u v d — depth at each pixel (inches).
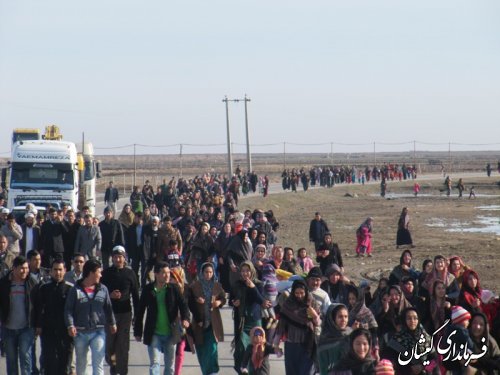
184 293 1072.8
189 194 3806.6
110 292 1068.5
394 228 4104.3
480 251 3088.1
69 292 1005.8
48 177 2913.4
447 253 3006.9
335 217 4894.2
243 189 6343.5
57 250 1702.8
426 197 6815.9
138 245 1809.8
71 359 1029.2
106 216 1818.4
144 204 3201.3
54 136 3740.2
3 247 1304.1
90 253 1712.6
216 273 1718.8
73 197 2918.3
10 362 1036.5
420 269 2554.1
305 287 989.2
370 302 1144.2
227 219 2052.2
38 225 1876.2
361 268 2591.0
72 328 991.0
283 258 1378.0
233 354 1159.0
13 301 1026.7
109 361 1076.5
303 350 982.4
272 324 1084.5
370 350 850.1
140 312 1042.7
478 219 4653.1
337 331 900.0
